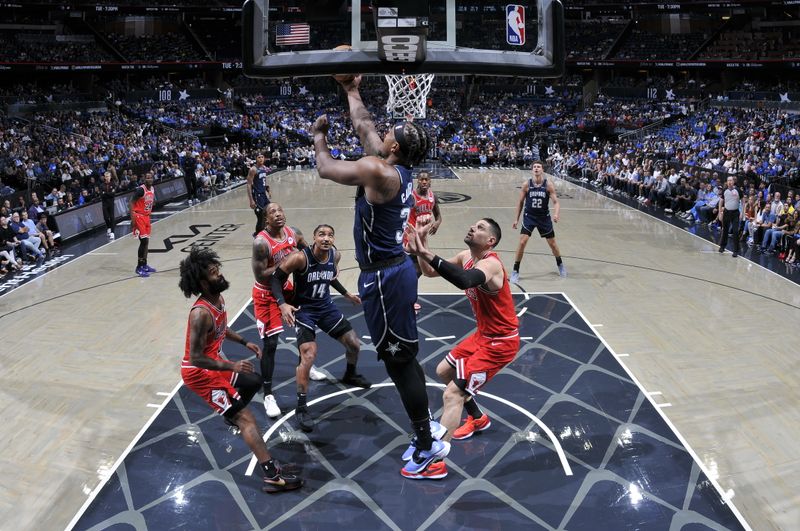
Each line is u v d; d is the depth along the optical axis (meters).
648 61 39.06
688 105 35.91
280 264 5.43
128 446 5.16
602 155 25.89
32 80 38.59
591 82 43.94
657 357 6.91
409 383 4.18
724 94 36.16
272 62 3.30
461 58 3.26
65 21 39.69
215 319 4.47
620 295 9.20
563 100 42.16
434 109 40.56
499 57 3.28
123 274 10.59
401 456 4.96
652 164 19.81
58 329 7.91
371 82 41.47
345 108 41.19
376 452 5.02
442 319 8.09
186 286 4.39
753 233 12.66
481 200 18.64
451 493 4.46
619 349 7.12
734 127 28.34
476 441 5.18
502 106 42.22
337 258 5.81
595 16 45.22
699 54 39.97
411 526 4.10
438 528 4.08
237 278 10.11
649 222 15.39
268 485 4.48
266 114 39.41
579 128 35.28
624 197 20.02
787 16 41.31
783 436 5.27
